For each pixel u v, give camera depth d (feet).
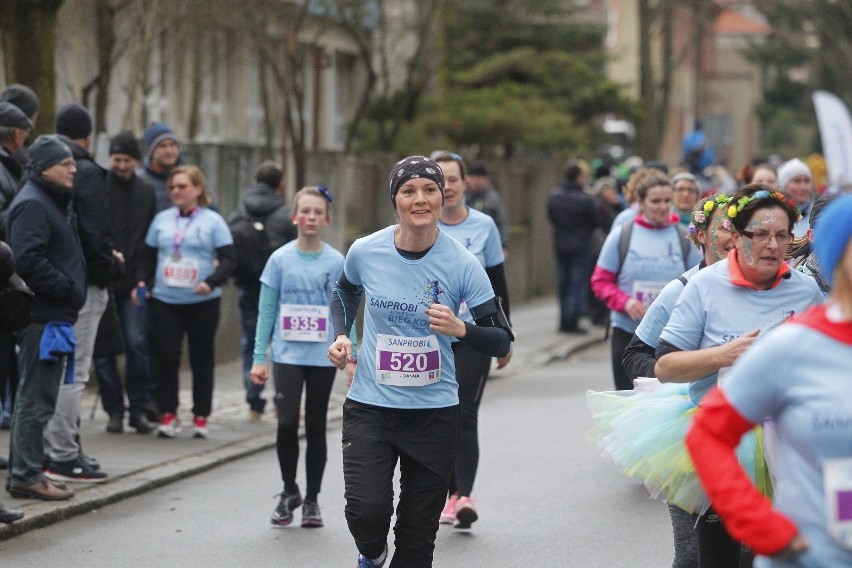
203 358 48.73
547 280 118.42
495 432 51.88
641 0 152.15
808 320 15.93
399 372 25.70
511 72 146.61
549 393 63.31
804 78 353.10
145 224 48.93
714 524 24.12
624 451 24.00
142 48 73.36
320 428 36.35
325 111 137.59
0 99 42.37
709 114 350.84
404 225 25.80
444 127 127.54
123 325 49.16
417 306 25.81
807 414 15.70
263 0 91.15
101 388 49.26
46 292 35.99
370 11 105.91
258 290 52.95
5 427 48.24
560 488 41.60
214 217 48.49
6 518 34.47
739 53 328.90
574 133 134.10
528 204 115.24
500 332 25.64
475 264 26.08
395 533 26.00
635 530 36.27
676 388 24.54
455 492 37.01
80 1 82.58
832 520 15.55
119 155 48.16
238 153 72.38
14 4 55.16
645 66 152.15
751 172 51.80
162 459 44.42
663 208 42.27
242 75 120.26
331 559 33.09
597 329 90.89
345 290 27.17
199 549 33.94
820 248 15.58
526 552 33.86
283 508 36.47
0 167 39.27
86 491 39.01
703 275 23.81
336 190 85.40
